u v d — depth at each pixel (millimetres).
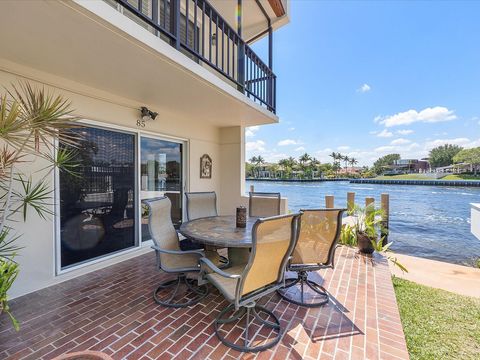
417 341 2256
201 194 4551
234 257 3225
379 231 5191
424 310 2826
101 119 3742
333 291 3045
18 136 2320
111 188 4004
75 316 2457
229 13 5852
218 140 6641
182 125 5383
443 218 12273
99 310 2570
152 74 3109
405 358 1919
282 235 2084
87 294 2922
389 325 2354
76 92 3406
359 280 3363
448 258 5957
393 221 11438
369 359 1905
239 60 4488
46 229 3145
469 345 2199
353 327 2316
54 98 3152
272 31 6078
